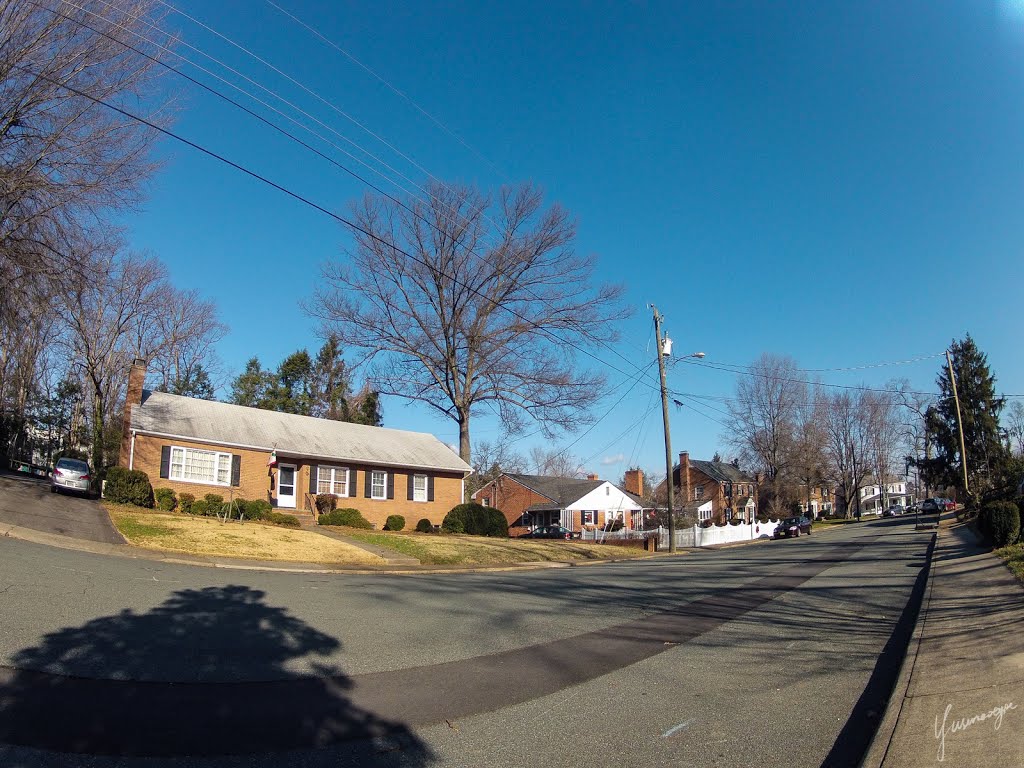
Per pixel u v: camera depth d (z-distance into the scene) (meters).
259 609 10.17
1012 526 18.17
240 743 5.39
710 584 15.78
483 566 22.12
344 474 34.12
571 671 7.81
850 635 9.74
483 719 6.16
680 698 6.86
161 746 5.23
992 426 54.69
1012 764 4.68
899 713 6.01
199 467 29.62
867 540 33.59
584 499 58.06
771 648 9.02
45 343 39.50
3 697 5.89
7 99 19.05
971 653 7.59
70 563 12.71
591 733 5.86
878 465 82.56
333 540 23.20
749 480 85.25
